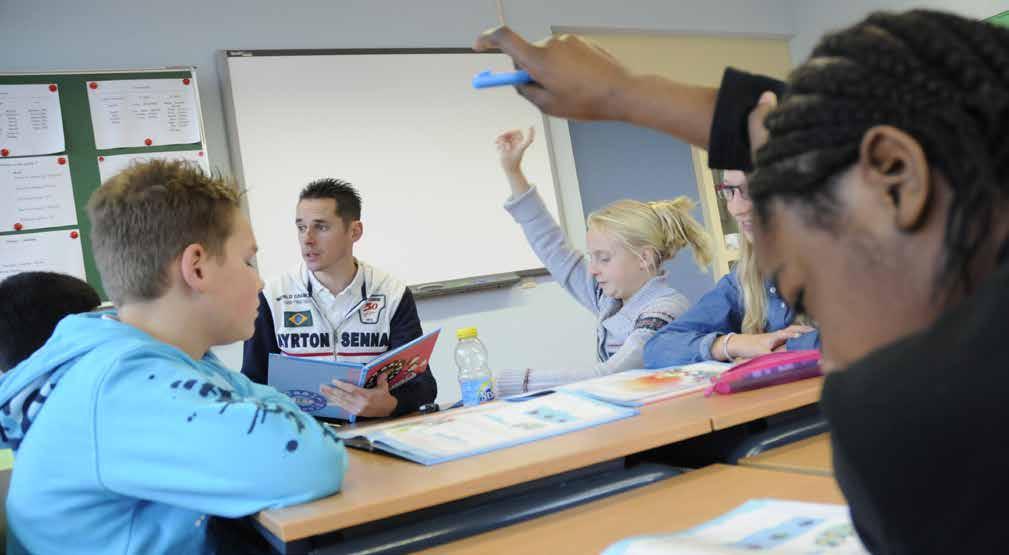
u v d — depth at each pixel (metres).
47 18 3.43
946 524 0.30
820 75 0.38
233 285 1.35
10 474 1.46
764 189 0.39
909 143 0.34
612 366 2.27
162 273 1.29
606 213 2.45
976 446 0.29
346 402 1.97
